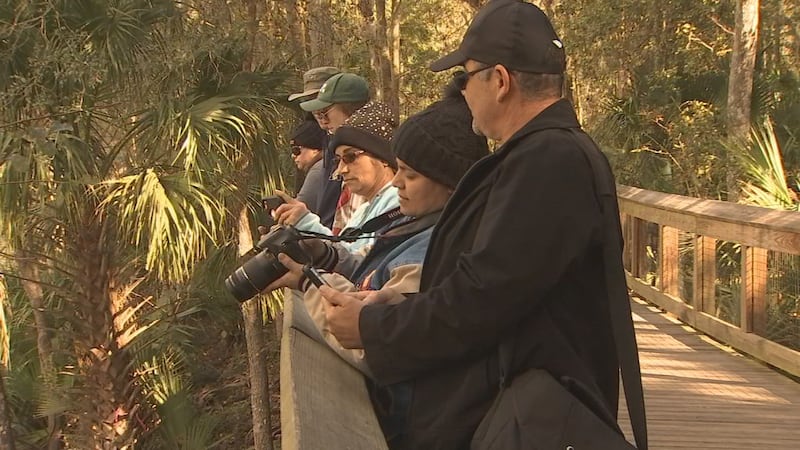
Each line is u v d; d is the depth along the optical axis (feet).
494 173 4.37
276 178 25.32
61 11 21.39
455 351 4.14
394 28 56.18
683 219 21.25
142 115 23.36
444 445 4.33
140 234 22.70
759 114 32.42
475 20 4.74
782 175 23.25
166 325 27.76
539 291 4.05
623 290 4.23
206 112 22.44
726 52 43.96
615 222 4.27
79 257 24.59
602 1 47.70
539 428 3.99
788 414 14.01
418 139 5.17
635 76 42.47
